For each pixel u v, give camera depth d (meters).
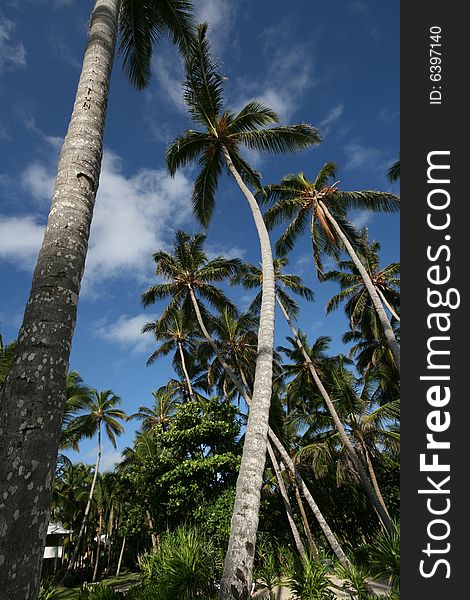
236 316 23.44
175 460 16.86
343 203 17.30
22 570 2.32
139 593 9.91
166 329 25.77
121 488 32.16
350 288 22.88
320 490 20.55
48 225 3.55
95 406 33.84
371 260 22.42
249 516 5.90
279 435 18.67
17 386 2.81
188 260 22.16
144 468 19.08
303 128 12.89
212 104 12.88
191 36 9.41
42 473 2.62
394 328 27.14
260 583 12.15
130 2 8.77
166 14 9.02
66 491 37.75
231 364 24.36
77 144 4.02
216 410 17.91
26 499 2.49
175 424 17.73
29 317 3.09
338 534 20.33
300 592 9.75
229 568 5.47
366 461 17.59
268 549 14.64
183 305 23.11
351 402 17.58
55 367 2.96
